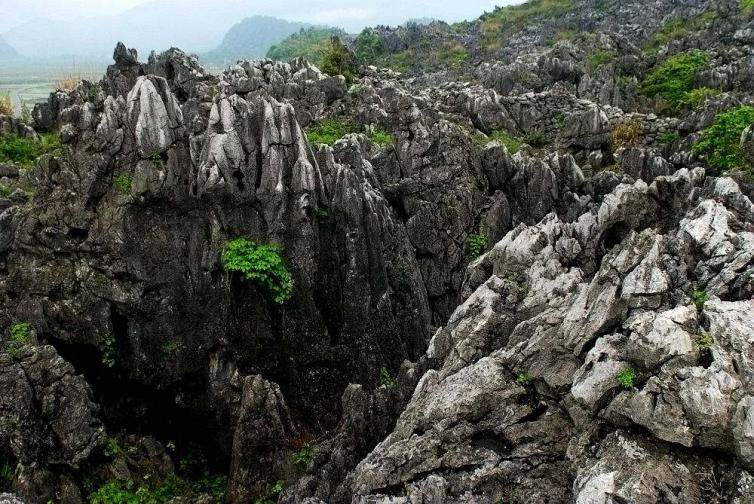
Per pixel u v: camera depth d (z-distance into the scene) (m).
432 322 30.80
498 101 42.56
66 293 22.59
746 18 60.66
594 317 16.81
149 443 23.80
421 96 42.34
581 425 16.03
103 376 23.73
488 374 17.70
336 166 25.48
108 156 22.48
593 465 14.74
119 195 22.30
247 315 24.12
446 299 31.05
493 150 32.88
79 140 23.09
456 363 19.36
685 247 17.80
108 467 21.78
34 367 20.42
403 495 16.98
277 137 23.64
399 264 27.80
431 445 17.19
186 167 23.11
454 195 31.12
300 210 23.88
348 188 25.02
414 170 30.88
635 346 15.24
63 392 20.62
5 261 23.55
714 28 60.47
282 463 21.56
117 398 24.25
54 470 20.53
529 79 55.34
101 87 33.56
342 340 25.62
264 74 38.59
